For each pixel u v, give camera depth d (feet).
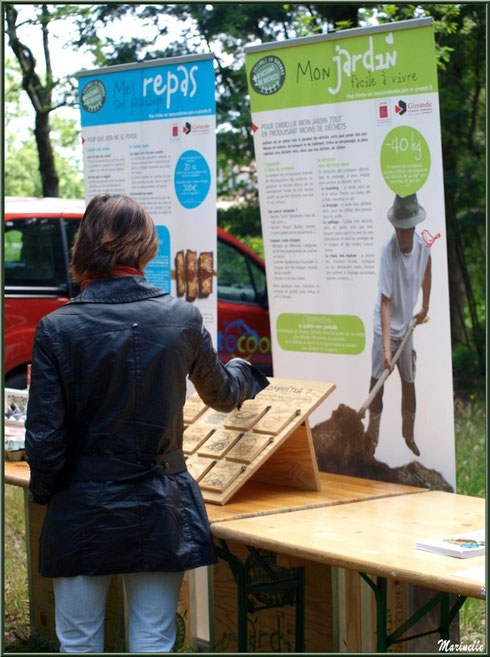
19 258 22.09
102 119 16.06
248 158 32.55
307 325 13.76
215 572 13.00
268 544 9.54
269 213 13.98
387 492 12.10
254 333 25.46
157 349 8.87
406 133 12.58
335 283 13.46
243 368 10.59
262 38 30.58
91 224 9.13
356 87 12.96
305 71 13.41
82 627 8.96
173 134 15.24
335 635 11.39
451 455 12.47
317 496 11.71
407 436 12.84
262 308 25.62
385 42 12.64
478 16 28.58
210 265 15.03
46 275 22.25
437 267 12.46
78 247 9.18
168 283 15.52
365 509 11.10
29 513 14.88
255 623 12.44
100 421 8.78
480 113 31.04
